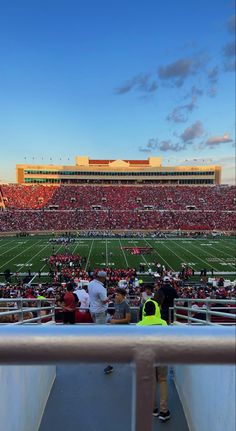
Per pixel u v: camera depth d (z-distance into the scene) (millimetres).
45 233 64688
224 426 2471
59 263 36469
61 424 3611
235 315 3850
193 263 38438
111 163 102125
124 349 954
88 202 82125
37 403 3527
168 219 73062
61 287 22578
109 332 980
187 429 3635
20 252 44219
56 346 951
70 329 998
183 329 1005
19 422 2855
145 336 964
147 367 951
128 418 3691
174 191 88062
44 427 3566
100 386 4355
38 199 81750
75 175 99250
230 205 80312
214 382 2738
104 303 6684
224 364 965
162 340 956
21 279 30859
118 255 42406
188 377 3730
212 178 99062
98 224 70312
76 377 4578
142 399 964
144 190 88750
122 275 30641
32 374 3336
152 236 61188
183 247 49000
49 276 32125
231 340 962
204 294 19453
